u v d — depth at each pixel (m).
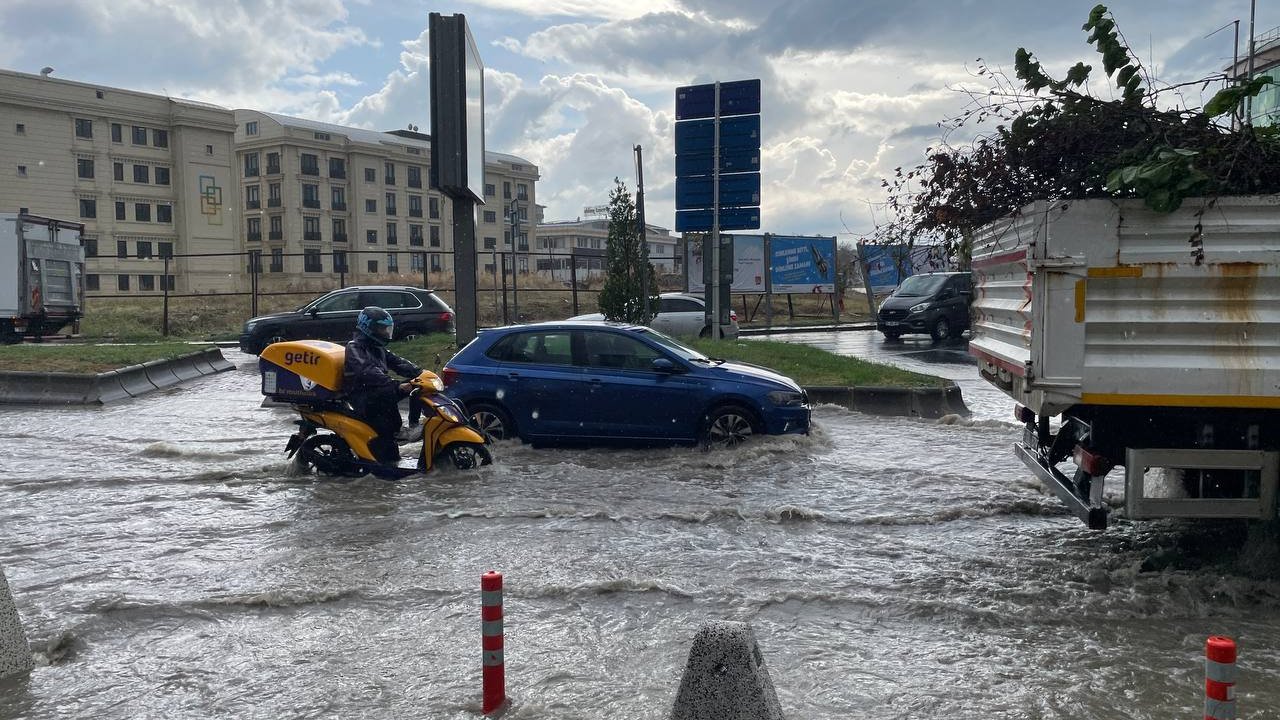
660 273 49.19
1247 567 6.00
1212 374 5.34
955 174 6.64
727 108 20.66
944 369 19.42
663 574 6.11
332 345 9.34
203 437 11.71
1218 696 2.85
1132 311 5.40
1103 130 6.02
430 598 5.69
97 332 29.19
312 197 90.50
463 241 15.26
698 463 9.74
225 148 79.31
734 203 20.80
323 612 5.49
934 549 6.71
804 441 10.44
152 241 75.75
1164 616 5.36
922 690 4.41
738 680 3.33
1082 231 5.40
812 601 5.61
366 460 8.92
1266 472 5.45
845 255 37.66
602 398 10.41
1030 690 4.41
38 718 4.20
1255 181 5.44
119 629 5.23
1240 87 5.67
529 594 5.73
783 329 32.88
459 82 13.81
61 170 70.50
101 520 7.57
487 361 10.76
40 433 12.01
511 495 8.32
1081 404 5.50
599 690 4.41
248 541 6.93
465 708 4.24
